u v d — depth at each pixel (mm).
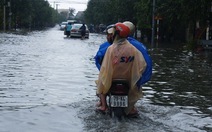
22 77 11125
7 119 6246
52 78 11117
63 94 8703
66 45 27422
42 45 26625
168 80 11453
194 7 24188
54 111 6844
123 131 5684
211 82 11289
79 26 41750
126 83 6465
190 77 12281
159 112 7020
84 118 6410
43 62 15453
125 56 6578
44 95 8516
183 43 38469
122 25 6664
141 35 47688
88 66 14500
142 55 6723
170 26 37500
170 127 6020
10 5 64312
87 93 8898
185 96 8922
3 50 20969
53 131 5660
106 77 6555
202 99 8594
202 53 24047
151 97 8633
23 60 15977
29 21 83250
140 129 5820
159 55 21641
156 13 35188
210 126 6207
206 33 28391
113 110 6457
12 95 8406
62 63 15297
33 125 5941
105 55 6672
